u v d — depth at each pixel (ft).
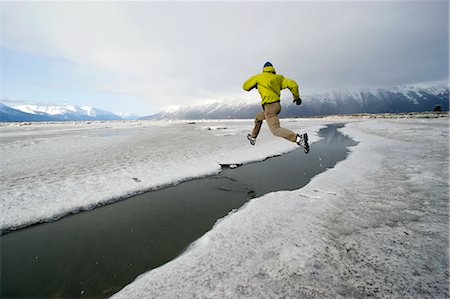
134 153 43.80
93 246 14.16
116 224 17.01
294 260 10.99
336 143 58.49
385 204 17.21
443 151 36.58
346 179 24.21
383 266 10.27
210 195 22.74
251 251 12.02
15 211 18.84
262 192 23.13
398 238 12.42
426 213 15.29
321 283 9.45
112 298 9.49
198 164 34.63
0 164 34.91
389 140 54.95
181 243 14.23
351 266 10.41
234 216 16.53
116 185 25.08
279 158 40.32
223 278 10.10
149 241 14.56
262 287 9.39
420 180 22.39
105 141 65.10
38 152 45.93
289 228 14.25
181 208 19.66
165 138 72.43
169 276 10.53
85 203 20.51
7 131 121.90
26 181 26.35
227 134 85.35
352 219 15.07
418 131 70.38
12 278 11.45
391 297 8.57
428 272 9.70
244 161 37.24
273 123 16.78
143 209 19.63
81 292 10.41
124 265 12.24
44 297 10.18
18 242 14.85
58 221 17.78
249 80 18.20
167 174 29.30
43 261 12.77
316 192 20.77
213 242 13.15
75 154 43.19
